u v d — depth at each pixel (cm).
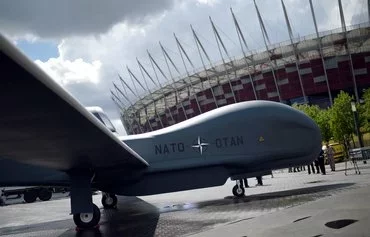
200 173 1505
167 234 853
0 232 1325
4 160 1350
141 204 1794
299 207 1020
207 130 1541
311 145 1619
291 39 7250
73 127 612
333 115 5281
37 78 382
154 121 10819
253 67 7812
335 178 1941
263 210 1061
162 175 1468
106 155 961
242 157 1537
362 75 6844
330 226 714
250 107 1623
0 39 294
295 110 1664
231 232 774
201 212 1200
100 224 1177
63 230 1188
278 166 1602
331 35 6969
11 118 501
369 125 5109
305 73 7200
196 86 8975
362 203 944
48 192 3562
